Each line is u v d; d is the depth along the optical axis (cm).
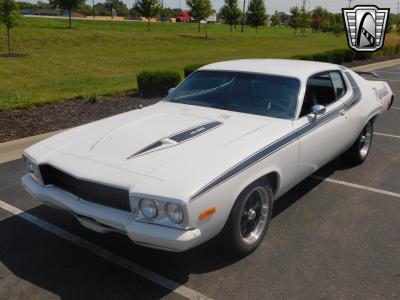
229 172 326
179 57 2275
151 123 406
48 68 1722
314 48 3291
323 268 359
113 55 2291
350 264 365
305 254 380
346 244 399
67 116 850
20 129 741
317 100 471
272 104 436
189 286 335
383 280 343
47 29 3409
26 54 2153
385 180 565
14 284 338
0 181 547
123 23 5794
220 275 348
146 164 329
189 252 381
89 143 373
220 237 352
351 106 532
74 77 1485
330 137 479
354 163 611
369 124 611
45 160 360
